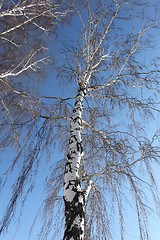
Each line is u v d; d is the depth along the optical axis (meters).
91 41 4.13
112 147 2.86
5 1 3.69
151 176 2.57
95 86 3.74
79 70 4.12
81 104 3.26
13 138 2.75
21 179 2.23
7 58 3.77
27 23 4.21
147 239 2.18
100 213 2.48
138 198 2.41
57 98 3.31
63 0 4.02
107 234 2.33
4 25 3.87
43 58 4.14
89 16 4.21
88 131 3.21
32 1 3.84
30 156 2.45
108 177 2.71
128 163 2.73
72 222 1.92
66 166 2.39
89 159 2.80
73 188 2.16
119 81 3.95
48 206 2.54
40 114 3.18
